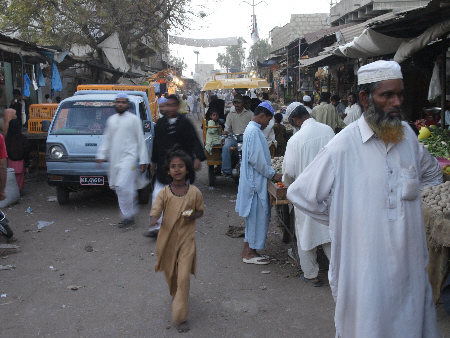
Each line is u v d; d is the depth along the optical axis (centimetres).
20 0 1888
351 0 1736
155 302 412
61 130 766
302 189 241
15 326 368
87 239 607
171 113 561
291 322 372
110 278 471
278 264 511
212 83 1062
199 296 426
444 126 805
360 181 223
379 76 218
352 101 1103
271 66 3191
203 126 980
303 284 453
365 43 811
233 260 525
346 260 227
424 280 225
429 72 933
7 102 1622
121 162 641
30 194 883
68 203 816
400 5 1275
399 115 219
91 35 2136
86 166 729
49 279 469
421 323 220
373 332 215
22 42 1347
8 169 800
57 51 1540
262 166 489
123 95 636
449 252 366
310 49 1977
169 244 382
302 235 432
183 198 378
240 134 882
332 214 231
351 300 227
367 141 224
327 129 441
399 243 217
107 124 645
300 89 2250
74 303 411
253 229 504
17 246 575
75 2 1977
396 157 223
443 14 666
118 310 396
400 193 219
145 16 2267
